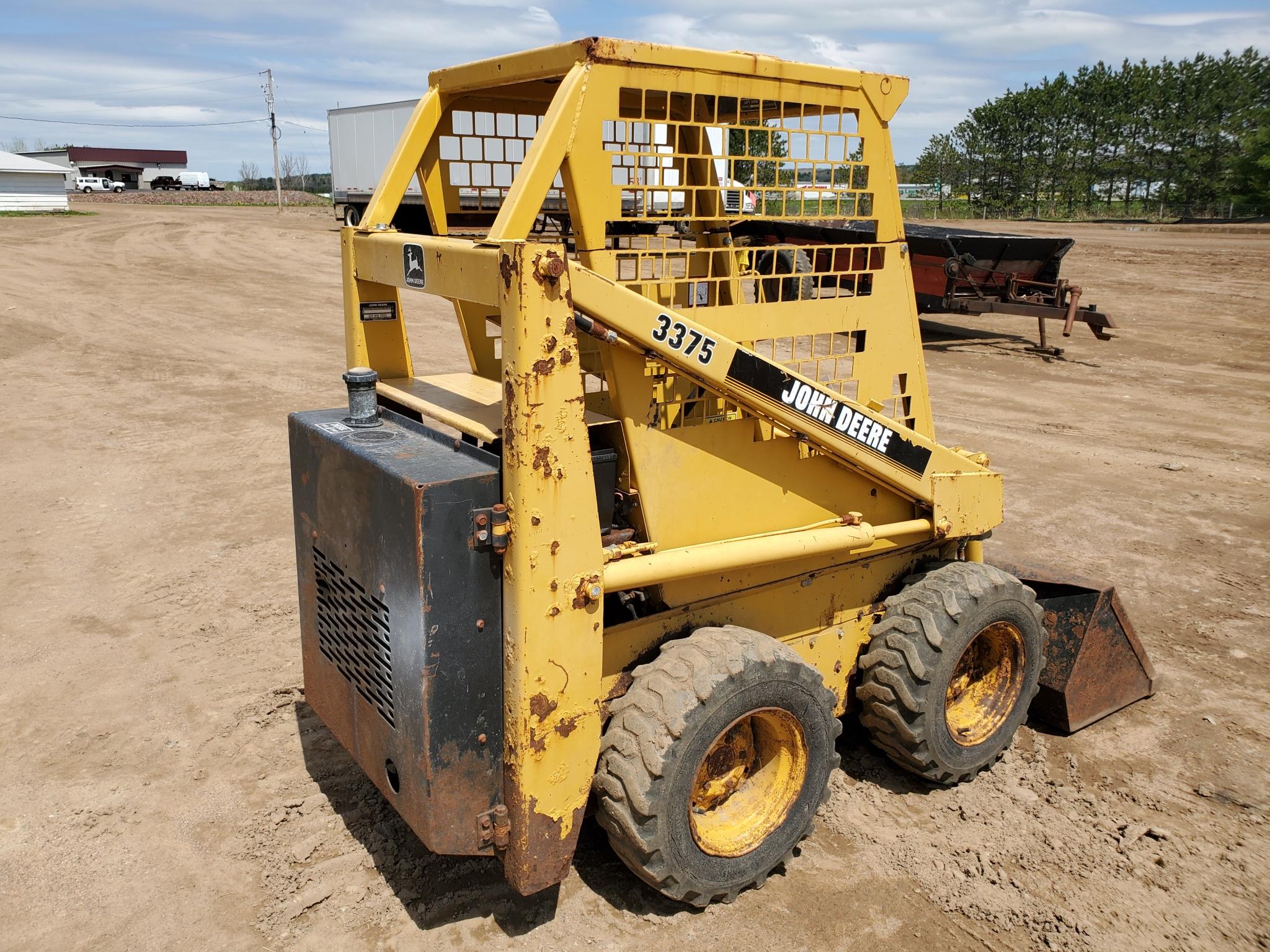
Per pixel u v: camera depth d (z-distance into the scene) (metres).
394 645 2.74
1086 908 3.23
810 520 3.43
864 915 3.16
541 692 2.67
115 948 2.98
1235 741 4.29
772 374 3.04
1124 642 4.41
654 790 2.77
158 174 92.38
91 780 3.86
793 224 9.14
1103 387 11.81
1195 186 49.62
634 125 2.92
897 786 3.90
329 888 3.25
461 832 2.76
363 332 3.54
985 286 14.47
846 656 3.73
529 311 2.43
